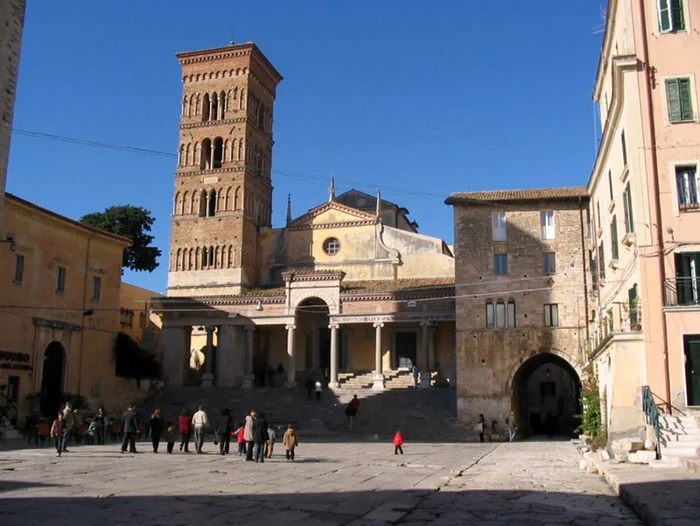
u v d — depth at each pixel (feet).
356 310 213.87
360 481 78.07
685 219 103.96
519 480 80.02
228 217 248.73
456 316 182.09
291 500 62.13
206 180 255.50
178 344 223.10
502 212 184.96
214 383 226.79
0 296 154.71
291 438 105.50
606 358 116.67
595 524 51.13
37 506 55.26
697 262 102.68
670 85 108.17
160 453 114.32
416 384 203.92
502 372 177.37
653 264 103.14
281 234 254.47
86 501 58.65
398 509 57.88
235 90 261.24
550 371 253.44
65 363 177.27
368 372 228.22
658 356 100.22
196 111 263.90
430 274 234.99
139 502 58.59
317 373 229.86
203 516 52.44
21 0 49.47
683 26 109.60
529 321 178.29
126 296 254.06
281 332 239.71
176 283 249.55
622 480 67.51
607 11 123.65
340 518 53.26
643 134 107.04
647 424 94.84
